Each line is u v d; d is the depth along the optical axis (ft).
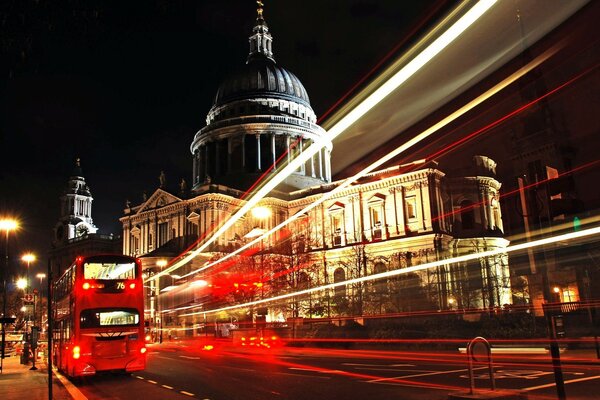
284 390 66.08
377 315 211.20
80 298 87.86
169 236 350.43
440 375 74.49
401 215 299.79
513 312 149.59
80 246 458.50
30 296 174.50
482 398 42.86
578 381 63.87
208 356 137.08
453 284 258.37
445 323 141.59
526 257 272.51
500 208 311.47
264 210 286.66
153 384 80.43
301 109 433.89
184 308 291.58
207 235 325.83
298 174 401.08
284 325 184.34
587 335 118.21
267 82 431.02
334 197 331.98
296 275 260.83
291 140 406.41
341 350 136.56
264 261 256.52
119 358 88.12
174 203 348.59
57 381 90.63
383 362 98.99
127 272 92.79
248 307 242.37
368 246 303.48
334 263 313.12
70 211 498.69
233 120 406.21
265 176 384.06
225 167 409.49
